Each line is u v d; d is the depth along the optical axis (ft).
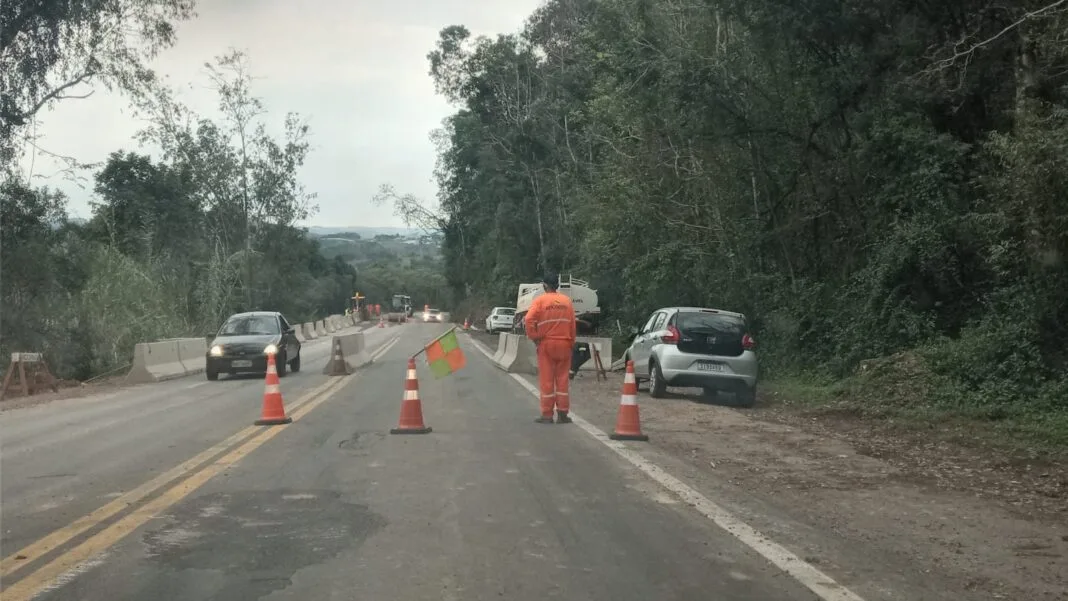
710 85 74.64
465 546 20.98
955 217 58.85
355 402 53.16
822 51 70.23
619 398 57.98
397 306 338.13
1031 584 19.19
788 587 18.24
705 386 55.42
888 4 62.75
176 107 176.24
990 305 54.85
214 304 160.45
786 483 30.50
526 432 40.24
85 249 109.91
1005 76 60.90
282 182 200.34
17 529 22.81
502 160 187.93
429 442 37.11
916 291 61.57
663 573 19.06
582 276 137.49
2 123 99.45
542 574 18.86
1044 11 46.50
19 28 97.55
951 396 49.37
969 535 23.44
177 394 61.72
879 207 66.95
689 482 29.04
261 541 21.39
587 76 149.69
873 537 23.09
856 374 59.26
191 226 176.86
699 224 85.76
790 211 79.36
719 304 81.20
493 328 185.37
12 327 96.32
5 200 103.60
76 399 60.59
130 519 23.63
